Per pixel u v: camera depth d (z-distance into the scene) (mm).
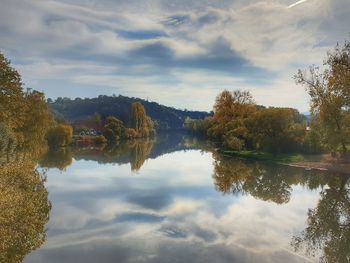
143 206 31938
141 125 159000
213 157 76875
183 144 124000
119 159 74500
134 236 23359
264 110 69125
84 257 19609
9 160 41438
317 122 54500
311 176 47531
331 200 34844
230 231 24750
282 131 66812
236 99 92000
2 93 42875
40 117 64000
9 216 19516
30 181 29875
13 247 18516
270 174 50094
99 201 33750
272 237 23625
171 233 24094
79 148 105312
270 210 30953
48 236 23281
